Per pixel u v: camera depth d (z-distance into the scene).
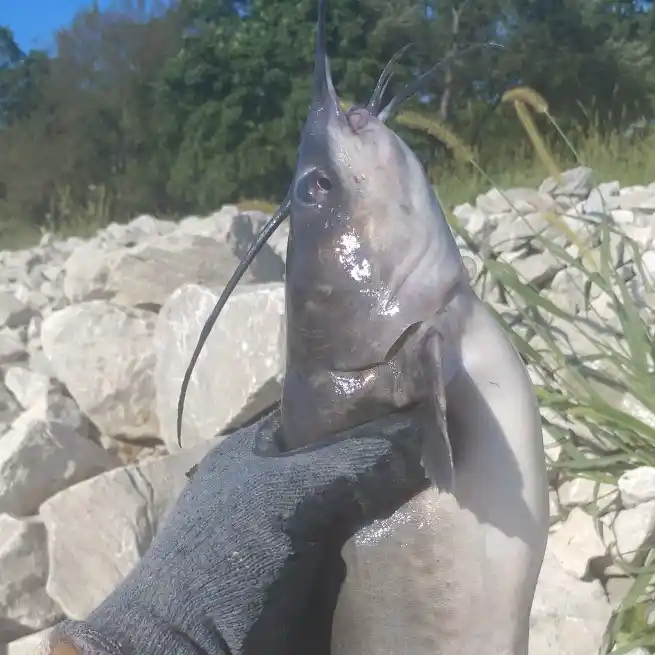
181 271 1.09
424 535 0.43
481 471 0.44
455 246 0.46
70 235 2.72
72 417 0.96
